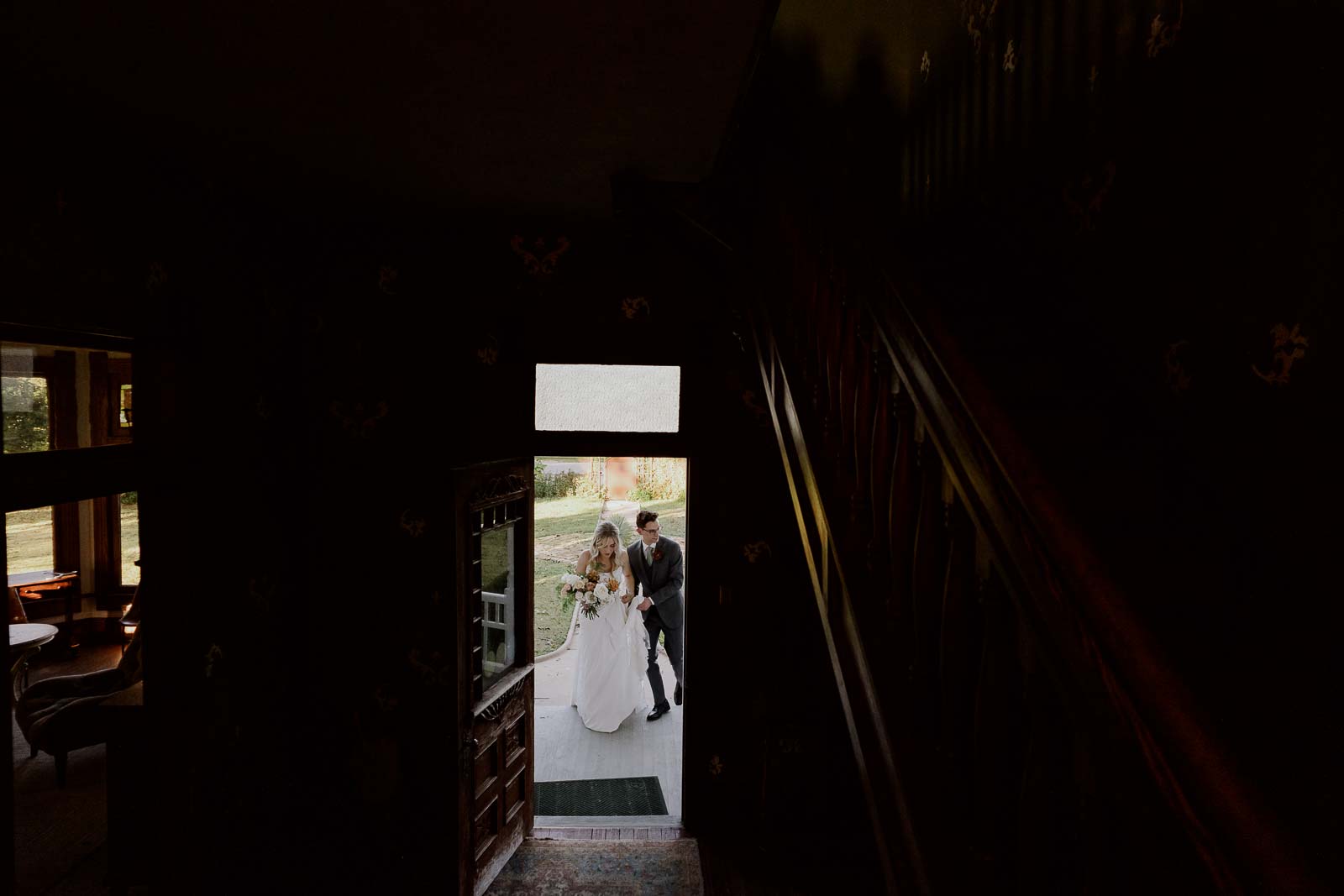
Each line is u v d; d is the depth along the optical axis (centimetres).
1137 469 154
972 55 228
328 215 352
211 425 296
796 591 374
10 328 216
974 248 224
